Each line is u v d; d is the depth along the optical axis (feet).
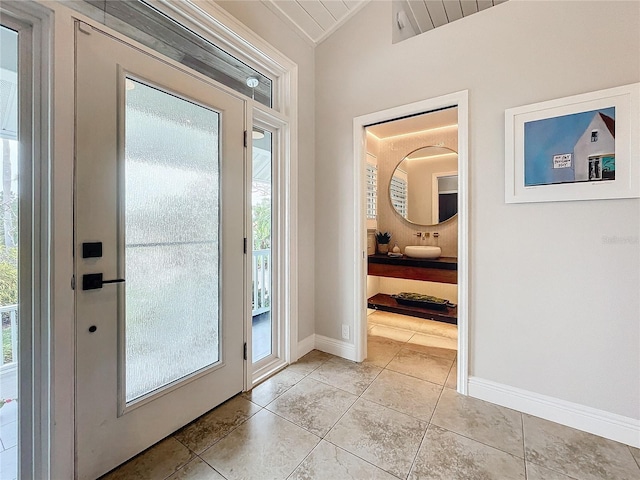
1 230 3.61
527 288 5.75
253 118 6.97
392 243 13.01
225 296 5.98
